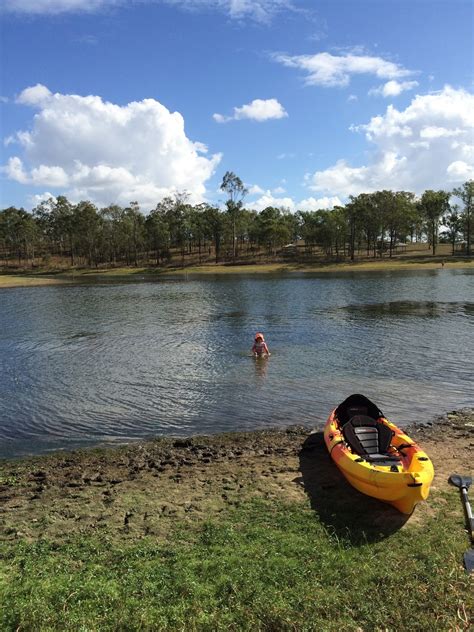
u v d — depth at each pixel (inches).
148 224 4950.8
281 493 394.6
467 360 880.9
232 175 4950.8
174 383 762.8
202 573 275.7
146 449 513.3
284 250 5462.6
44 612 240.4
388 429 450.9
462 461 455.8
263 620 236.2
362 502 374.3
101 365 893.8
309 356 933.2
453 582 261.3
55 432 566.9
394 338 1096.8
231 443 526.0
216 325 1343.5
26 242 5541.3
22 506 382.3
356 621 235.9
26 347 1080.2
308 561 288.0
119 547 311.9
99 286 2992.1
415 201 4958.2
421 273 3275.1
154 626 232.8
